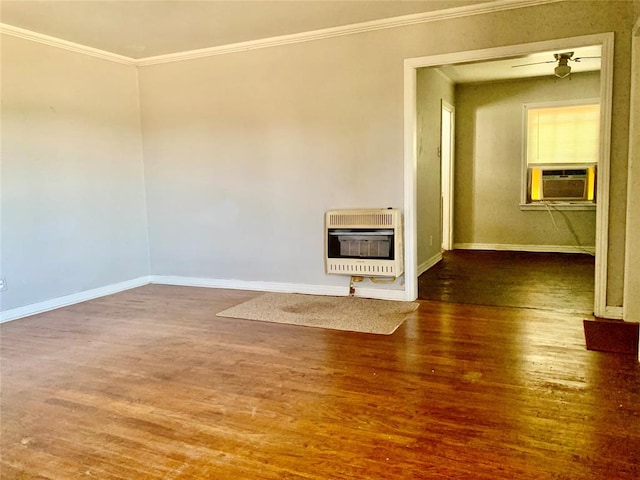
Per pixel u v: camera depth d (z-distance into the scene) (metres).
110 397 2.54
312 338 3.37
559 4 3.54
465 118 7.27
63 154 4.52
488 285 4.85
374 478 1.79
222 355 3.10
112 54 4.91
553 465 1.84
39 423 2.28
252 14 3.86
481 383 2.58
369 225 4.23
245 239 4.95
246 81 4.73
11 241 4.10
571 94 6.68
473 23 3.80
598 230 3.61
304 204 4.62
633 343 3.11
